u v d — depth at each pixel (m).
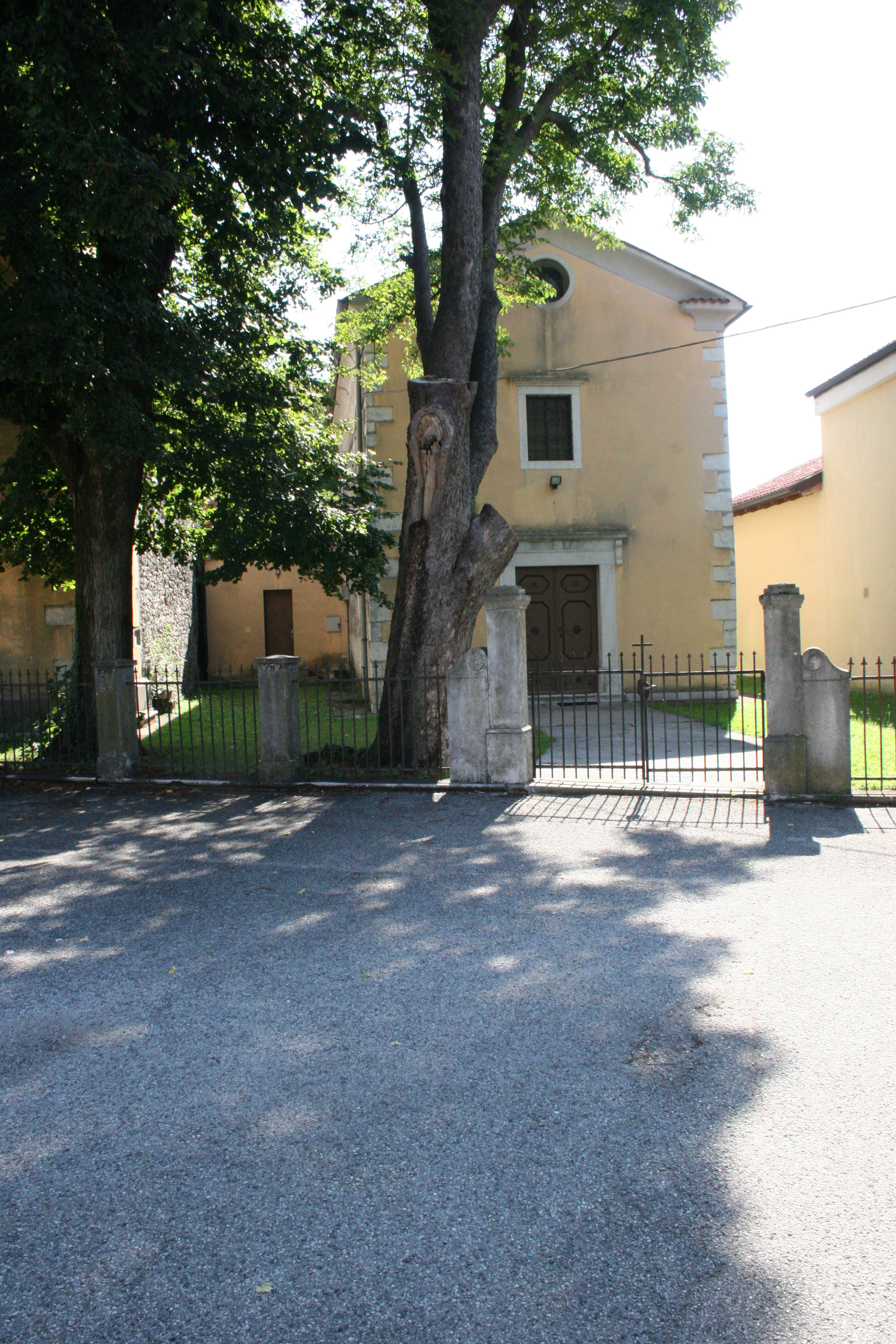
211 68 9.10
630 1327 2.40
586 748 11.42
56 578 13.32
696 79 11.37
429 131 10.28
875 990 4.36
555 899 5.89
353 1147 3.24
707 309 17.52
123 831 8.20
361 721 15.59
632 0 10.04
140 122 9.80
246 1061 3.91
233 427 11.53
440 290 10.77
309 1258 2.70
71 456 11.22
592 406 17.55
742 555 24.92
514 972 4.75
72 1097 3.67
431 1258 2.68
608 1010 4.25
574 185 13.10
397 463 14.56
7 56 8.20
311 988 4.64
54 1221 2.91
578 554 17.48
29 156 8.59
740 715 15.15
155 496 13.07
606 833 7.48
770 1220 2.80
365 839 7.60
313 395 13.09
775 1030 4.00
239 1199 2.98
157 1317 2.49
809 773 8.27
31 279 8.60
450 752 9.32
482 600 10.04
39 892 6.45
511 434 17.42
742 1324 2.40
